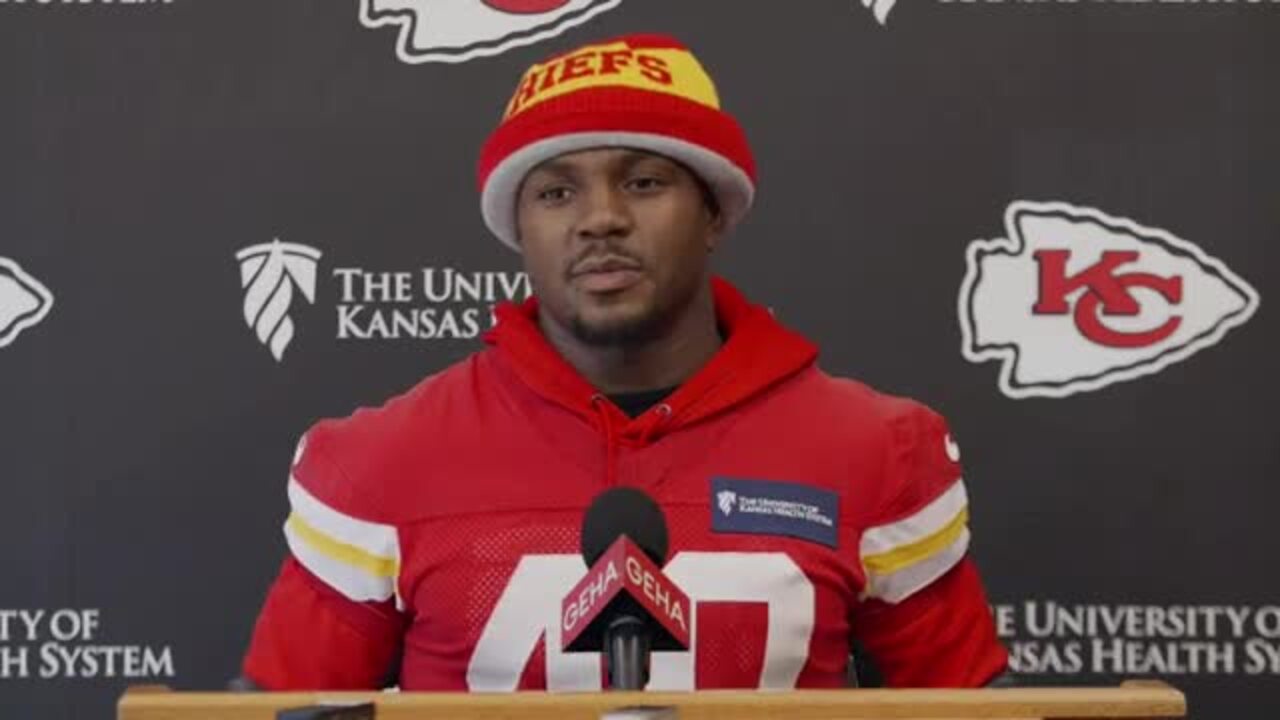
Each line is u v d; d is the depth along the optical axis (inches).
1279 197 173.5
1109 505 173.9
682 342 132.0
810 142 173.9
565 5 175.6
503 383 133.0
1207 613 173.3
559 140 125.6
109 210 173.6
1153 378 173.9
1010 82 174.4
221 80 173.9
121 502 173.0
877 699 89.1
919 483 132.6
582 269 126.3
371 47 174.6
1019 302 173.8
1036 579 173.9
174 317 173.6
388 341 174.2
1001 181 173.9
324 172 173.9
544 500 127.6
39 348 172.9
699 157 127.2
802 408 132.6
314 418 173.8
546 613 125.0
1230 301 173.8
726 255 173.9
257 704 91.0
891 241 173.9
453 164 174.2
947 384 173.9
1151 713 88.7
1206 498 173.8
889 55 174.1
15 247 172.9
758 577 125.6
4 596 172.6
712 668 124.5
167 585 173.3
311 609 131.6
